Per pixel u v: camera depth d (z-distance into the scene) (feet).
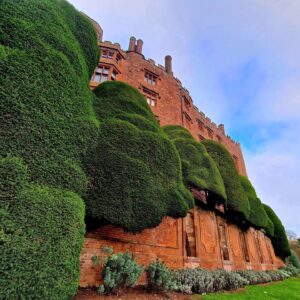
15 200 11.60
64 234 12.96
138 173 21.31
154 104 54.44
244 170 95.09
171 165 25.80
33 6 18.16
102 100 26.99
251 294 29.07
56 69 16.97
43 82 15.66
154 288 21.93
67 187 15.29
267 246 74.79
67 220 13.46
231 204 44.24
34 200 12.40
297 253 146.00
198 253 35.81
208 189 35.35
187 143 39.81
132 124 24.94
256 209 58.18
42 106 15.15
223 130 94.38
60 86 16.96
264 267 63.36
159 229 30.71
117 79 49.44
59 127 16.05
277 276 57.26
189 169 35.40
